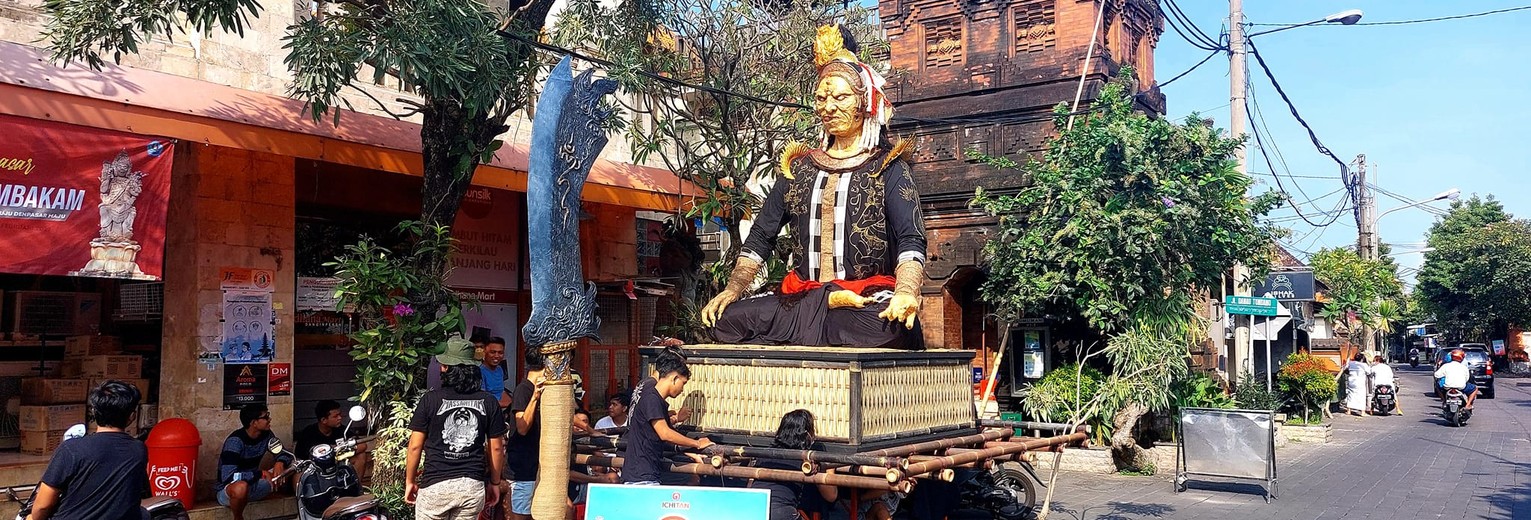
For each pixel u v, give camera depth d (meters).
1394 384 27.30
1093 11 16.52
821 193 7.85
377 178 12.32
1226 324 21.09
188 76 10.17
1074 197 13.81
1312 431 19.17
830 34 8.04
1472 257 50.88
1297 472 14.84
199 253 9.84
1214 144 13.95
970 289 18.06
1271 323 21.98
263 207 10.42
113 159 8.31
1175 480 12.95
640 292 15.27
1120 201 13.74
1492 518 10.97
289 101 9.93
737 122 13.04
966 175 17.17
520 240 14.05
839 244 7.74
